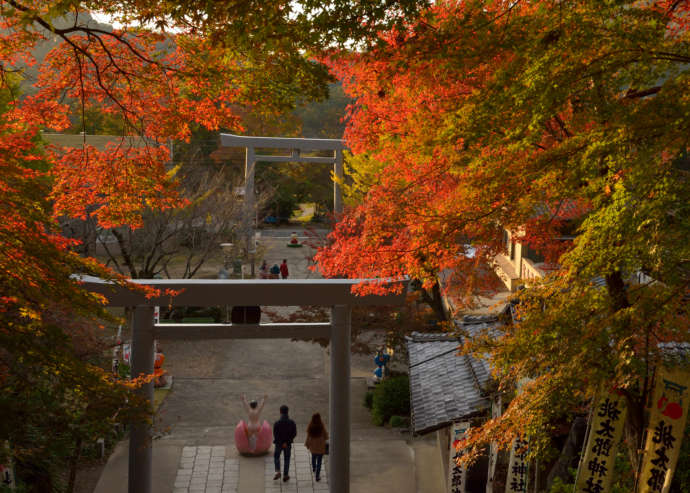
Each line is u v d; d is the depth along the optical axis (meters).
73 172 8.40
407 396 18.33
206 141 46.75
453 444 10.96
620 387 5.94
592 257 5.59
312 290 12.30
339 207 28.84
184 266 33.31
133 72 7.50
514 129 5.76
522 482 8.94
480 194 6.79
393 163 9.52
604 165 5.96
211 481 14.69
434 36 6.00
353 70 8.17
